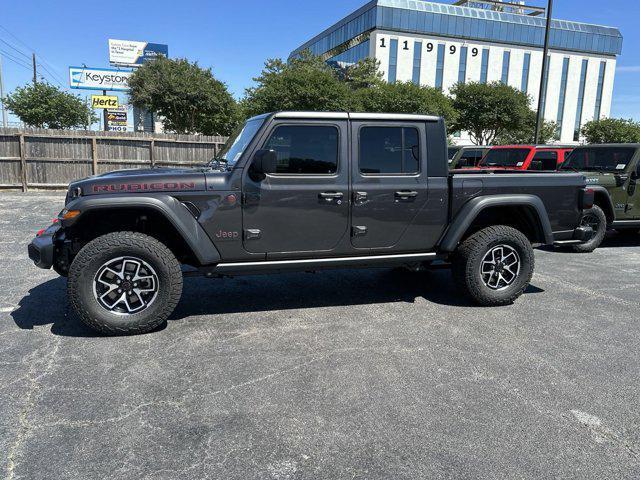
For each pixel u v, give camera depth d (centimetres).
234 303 513
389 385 335
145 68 3372
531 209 512
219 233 425
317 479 240
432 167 477
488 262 504
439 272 657
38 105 3866
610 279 642
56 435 272
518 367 366
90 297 398
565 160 1008
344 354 385
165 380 338
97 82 4994
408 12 6294
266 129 428
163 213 404
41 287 557
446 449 265
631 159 870
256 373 351
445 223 487
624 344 414
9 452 257
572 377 351
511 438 276
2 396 313
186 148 1750
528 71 6981
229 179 422
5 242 814
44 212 1153
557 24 6944
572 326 457
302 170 441
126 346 395
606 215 864
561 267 714
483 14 6638
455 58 6600
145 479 238
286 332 432
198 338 414
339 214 452
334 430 281
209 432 278
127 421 288
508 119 3859
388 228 471
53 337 411
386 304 517
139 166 1708
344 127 446
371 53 6350
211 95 3353
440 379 345
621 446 270
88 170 1653
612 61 7306
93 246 395
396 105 3053
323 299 530
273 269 450
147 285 419
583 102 7281
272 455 258
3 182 1577
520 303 527
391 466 250
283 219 438
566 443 272
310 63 3669
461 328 447
